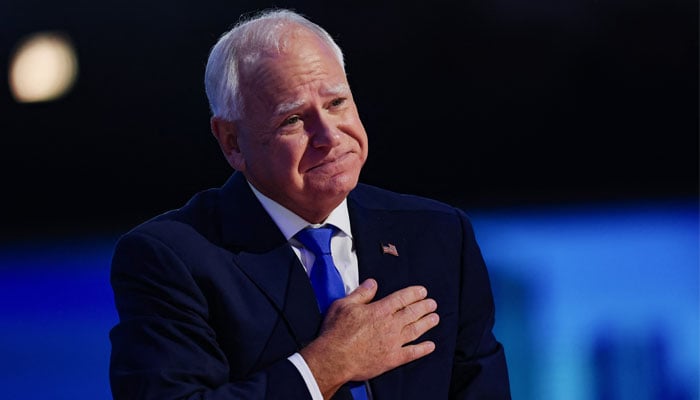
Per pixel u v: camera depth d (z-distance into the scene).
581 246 18.59
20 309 16.81
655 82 22.77
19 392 13.56
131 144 22.55
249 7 21.05
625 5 22.22
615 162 23.16
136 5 21.08
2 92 21.75
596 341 13.99
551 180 23.16
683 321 14.59
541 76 22.62
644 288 15.81
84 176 22.78
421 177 23.02
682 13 22.25
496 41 22.28
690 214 20.95
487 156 23.11
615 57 22.61
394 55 21.92
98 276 18.88
